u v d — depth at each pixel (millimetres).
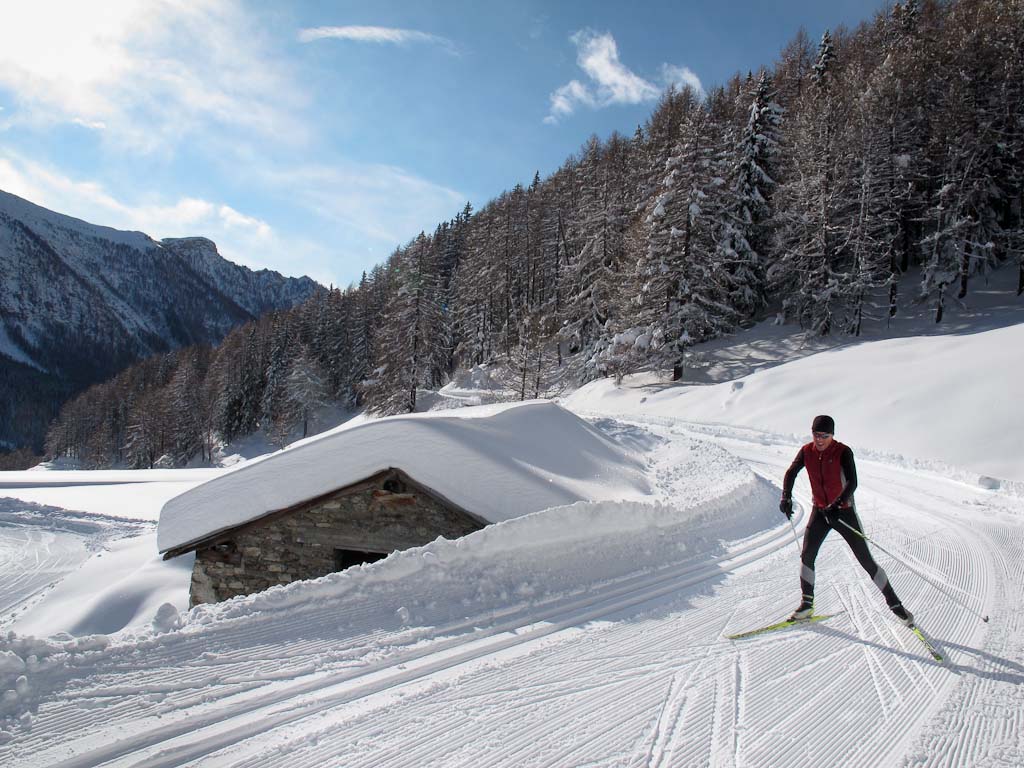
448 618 4602
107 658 3633
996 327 29156
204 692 3432
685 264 32812
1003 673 3949
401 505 8211
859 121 33594
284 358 71000
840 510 4633
